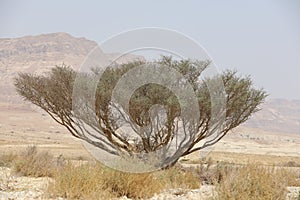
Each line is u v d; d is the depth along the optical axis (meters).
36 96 17.22
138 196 9.18
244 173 8.40
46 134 84.62
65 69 16.67
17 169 11.94
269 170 9.05
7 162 14.47
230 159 30.23
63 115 16.62
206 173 12.59
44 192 8.69
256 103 16.66
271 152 62.97
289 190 10.09
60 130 97.19
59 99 16.31
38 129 95.88
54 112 16.89
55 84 16.36
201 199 9.02
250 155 44.22
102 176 9.23
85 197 8.26
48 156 13.46
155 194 9.58
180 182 10.95
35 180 10.97
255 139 96.50
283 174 9.65
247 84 15.95
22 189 9.40
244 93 15.84
